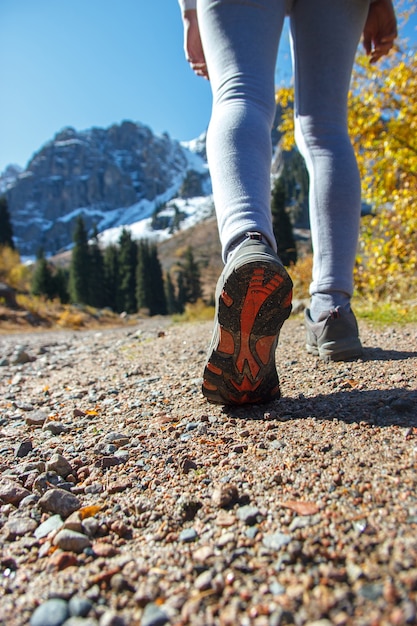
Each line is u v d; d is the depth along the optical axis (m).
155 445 1.40
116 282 50.72
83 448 1.46
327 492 0.98
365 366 1.89
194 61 2.17
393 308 3.73
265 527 0.90
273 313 1.29
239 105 1.54
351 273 2.04
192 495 1.07
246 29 1.60
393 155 4.63
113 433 1.54
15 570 0.88
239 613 0.69
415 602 0.65
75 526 0.98
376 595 0.68
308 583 0.73
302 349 2.39
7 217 43.94
